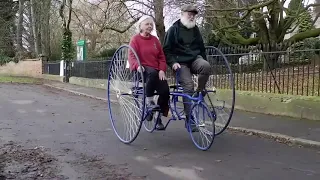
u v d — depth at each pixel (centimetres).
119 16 2017
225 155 617
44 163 575
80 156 616
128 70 723
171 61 682
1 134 795
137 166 558
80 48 2667
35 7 3728
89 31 3678
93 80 2197
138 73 683
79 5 3581
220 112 762
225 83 1093
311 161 586
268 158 601
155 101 691
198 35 701
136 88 693
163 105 693
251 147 674
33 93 1847
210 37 2147
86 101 1480
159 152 638
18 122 953
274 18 1828
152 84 667
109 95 791
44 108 1243
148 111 679
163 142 714
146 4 1862
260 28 1862
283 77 990
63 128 868
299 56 962
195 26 695
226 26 1684
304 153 635
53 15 3691
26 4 4044
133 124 710
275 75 1009
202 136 669
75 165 565
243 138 750
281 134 744
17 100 1493
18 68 3831
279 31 1856
